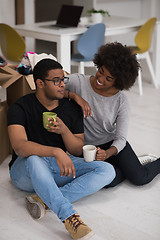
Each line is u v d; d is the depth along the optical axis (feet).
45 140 6.82
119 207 6.93
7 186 7.57
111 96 7.14
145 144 9.82
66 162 6.19
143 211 6.84
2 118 8.25
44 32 12.78
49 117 6.35
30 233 6.14
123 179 7.75
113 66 6.47
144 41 13.84
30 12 16.87
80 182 6.51
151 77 15.40
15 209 6.79
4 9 16.05
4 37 12.53
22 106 6.64
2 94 9.61
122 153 7.45
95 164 6.69
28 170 6.33
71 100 7.16
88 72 16.34
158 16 21.72
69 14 14.02
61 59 12.60
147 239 6.05
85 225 5.78
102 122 7.23
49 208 6.71
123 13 21.12
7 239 5.98
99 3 19.81
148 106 12.93
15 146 6.41
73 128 6.92
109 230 6.26
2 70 8.43
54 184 6.07
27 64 8.43
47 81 6.41
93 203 7.04
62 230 6.23
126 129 7.24
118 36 20.99
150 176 7.68
